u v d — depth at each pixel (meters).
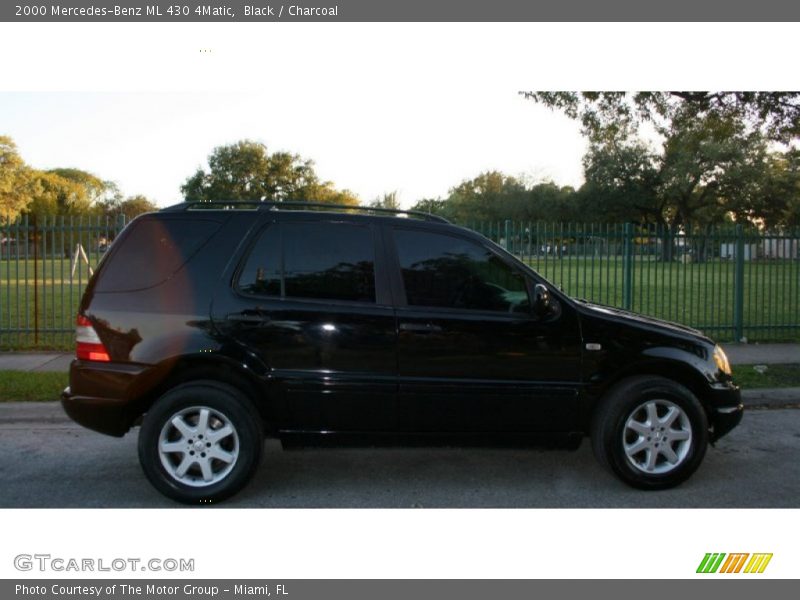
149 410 4.71
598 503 4.82
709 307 17.62
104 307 4.71
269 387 4.72
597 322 4.95
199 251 4.81
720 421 5.14
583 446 6.26
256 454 4.69
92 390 4.64
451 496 4.96
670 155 50.56
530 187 63.28
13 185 66.81
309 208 5.10
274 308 4.74
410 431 4.86
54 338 11.52
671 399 4.91
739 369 9.26
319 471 5.53
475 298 4.92
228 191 60.84
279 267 4.83
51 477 5.37
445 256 4.96
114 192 104.75
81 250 13.30
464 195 75.00
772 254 12.62
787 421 7.25
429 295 4.89
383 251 4.92
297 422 4.80
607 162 53.81
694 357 5.04
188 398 4.61
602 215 54.91
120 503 4.79
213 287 4.74
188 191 62.56
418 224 5.00
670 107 11.88
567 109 12.31
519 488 5.14
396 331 4.79
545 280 5.00
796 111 11.35
